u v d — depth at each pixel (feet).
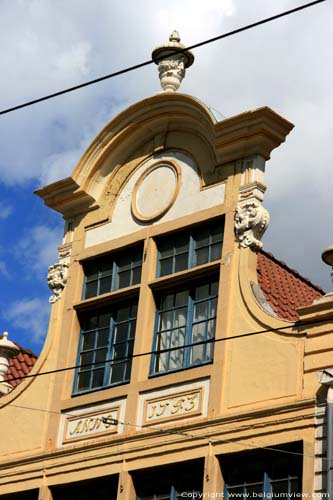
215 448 70.28
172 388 74.13
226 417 70.38
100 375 78.64
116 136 83.20
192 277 76.54
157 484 72.79
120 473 73.77
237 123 76.74
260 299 72.74
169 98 80.59
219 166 77.97
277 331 70.79
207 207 77.46
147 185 81.56
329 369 67.26
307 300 80.84
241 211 75.41
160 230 79.15
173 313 77.15
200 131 79.77
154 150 81.97
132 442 74.08
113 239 81.61
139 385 75.46
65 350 80.74
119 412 75.87
